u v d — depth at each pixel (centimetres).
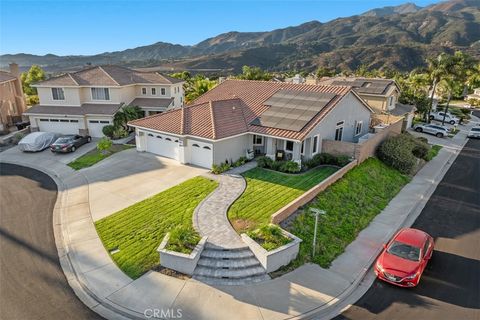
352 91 2680
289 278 1317
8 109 3850
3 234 1627
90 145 3177
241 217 1664
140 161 2591
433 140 3925
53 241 1563
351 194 2031
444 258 1528
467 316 1171
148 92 4009
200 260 1366
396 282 1302
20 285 1266
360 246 1583
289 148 2428
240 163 2434
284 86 2944
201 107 2642
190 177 2223
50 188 2188
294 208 1703
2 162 2727
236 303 1174
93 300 1195
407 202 2122
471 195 2288
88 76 3700
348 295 1255
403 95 4888
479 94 7975
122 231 1600
